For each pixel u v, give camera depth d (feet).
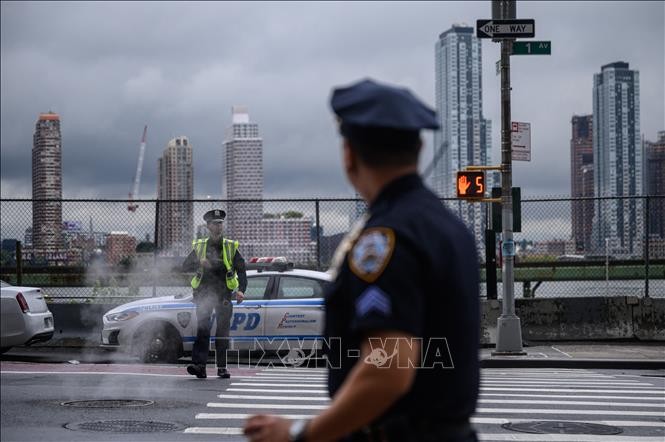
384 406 10.00
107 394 44.11
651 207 83.92
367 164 10.77
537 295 92.89
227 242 52.60
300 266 83.35
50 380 49.52
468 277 10.66
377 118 10.37
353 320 10.33
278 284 63.16
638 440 34.53
